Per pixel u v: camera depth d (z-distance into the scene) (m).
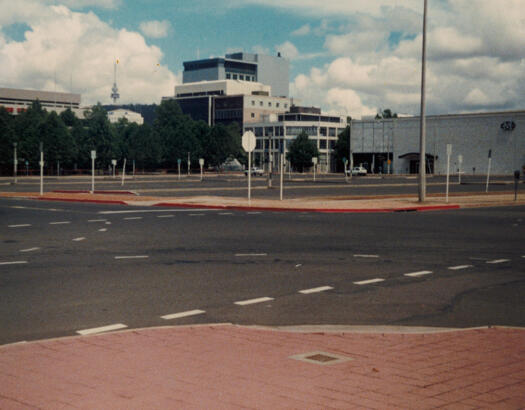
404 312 8.02
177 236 16.22
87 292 9.05
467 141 117.69
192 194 40.00
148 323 7.29
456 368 5.37
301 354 5.79
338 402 4.48
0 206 28.09
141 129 124.88
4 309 7.91
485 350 5.98
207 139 137.88
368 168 132.00
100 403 4.45
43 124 104.88
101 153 115.44
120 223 19.80
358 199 33.94
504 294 9.20
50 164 106.19
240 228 18.44
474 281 10.23
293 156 144.12
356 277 10.51
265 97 190.50
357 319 7.62
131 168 126.06
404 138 126.50
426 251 13.78
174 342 6.22
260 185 58.22
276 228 18.55
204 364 5.44
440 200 32.78
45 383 4.91
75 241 15.05
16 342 6.38
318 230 18.08
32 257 12.45
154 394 4.64
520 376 5.16
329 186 57.19
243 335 6.54
